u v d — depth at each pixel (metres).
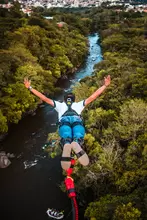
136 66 57.78
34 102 53.41
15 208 31.22
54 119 50.75
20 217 29.92
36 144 43.19
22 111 49.12
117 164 28.62
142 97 40.62
